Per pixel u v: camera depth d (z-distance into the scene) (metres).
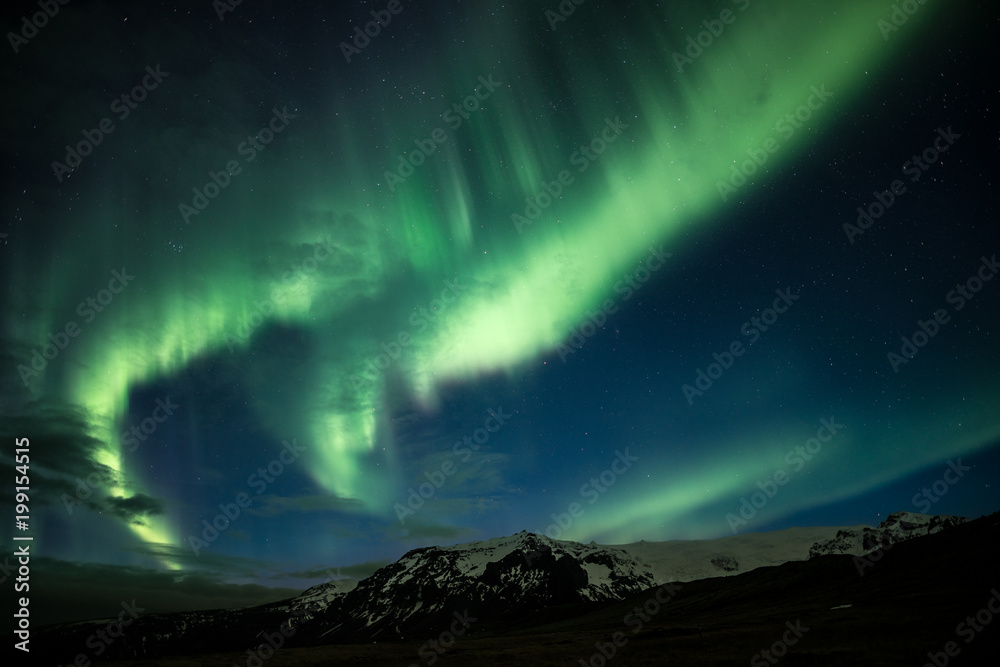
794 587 129.25
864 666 34.72
